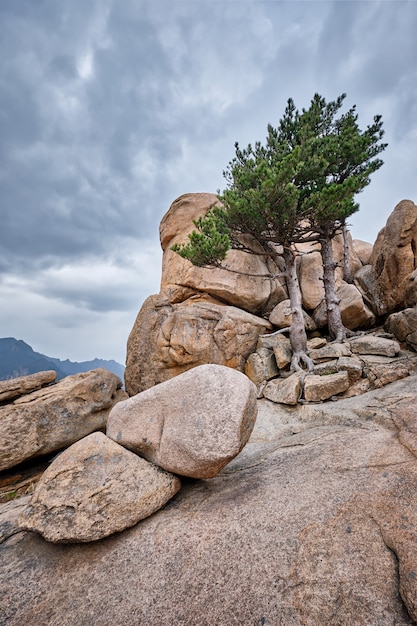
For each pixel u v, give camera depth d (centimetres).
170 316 1377
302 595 299
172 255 1695
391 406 673
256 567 341
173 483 502
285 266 1430
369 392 837
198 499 493
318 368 998
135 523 443
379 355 996
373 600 280
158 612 315
